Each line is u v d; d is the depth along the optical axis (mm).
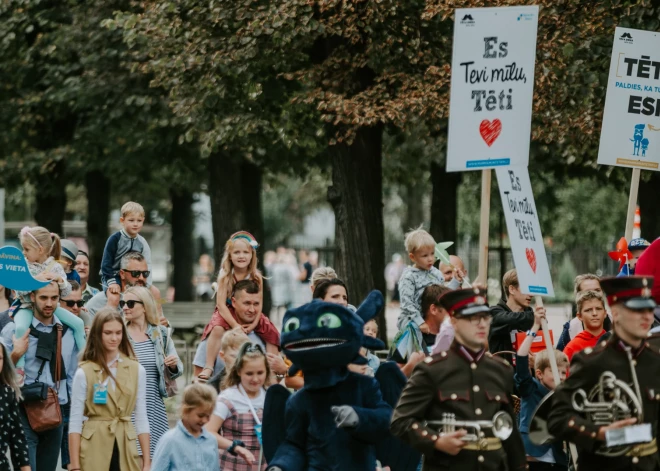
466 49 11539
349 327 9922
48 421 13508
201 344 14469
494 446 9484
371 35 22812
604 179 30156
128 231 16812
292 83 25328
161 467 11602
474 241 55000
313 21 22125
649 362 9430
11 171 33969
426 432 9289
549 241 56250
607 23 20578
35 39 32375
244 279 14234
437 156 29188
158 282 50188
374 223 25078
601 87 20938
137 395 12953
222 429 12062
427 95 22188
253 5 23094
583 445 9219
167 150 32750
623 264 14914
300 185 65062
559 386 9492
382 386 10625
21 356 13734
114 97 30375
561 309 48781
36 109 33281
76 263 17750
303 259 61906
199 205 65438
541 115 21672
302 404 10188
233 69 23375
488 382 9539
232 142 26234
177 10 24047
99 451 12609
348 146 24812
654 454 9531
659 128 13414
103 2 29234
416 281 14398
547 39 21094
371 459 10211
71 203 58812
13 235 46094
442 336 12000
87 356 12789
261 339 14234
